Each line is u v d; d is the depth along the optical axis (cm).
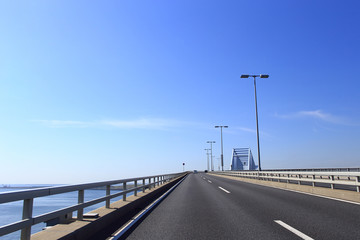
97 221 640
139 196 1177
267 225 683
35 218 418
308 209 905
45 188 451
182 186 2383
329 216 772
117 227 691
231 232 621
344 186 1689
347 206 944
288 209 920
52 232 504
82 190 623
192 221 762
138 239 571
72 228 538
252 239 558
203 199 1303
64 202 1631
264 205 1034
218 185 2334
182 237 585
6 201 349
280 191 1605
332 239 539
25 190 399
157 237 588
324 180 1314
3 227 344
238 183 2627
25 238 404
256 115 3119
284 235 580
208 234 608
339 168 3008
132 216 856
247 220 756
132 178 1116
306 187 1501
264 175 2397
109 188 826
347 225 656
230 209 963
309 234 580
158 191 1709
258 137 3069
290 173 1758
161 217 834
